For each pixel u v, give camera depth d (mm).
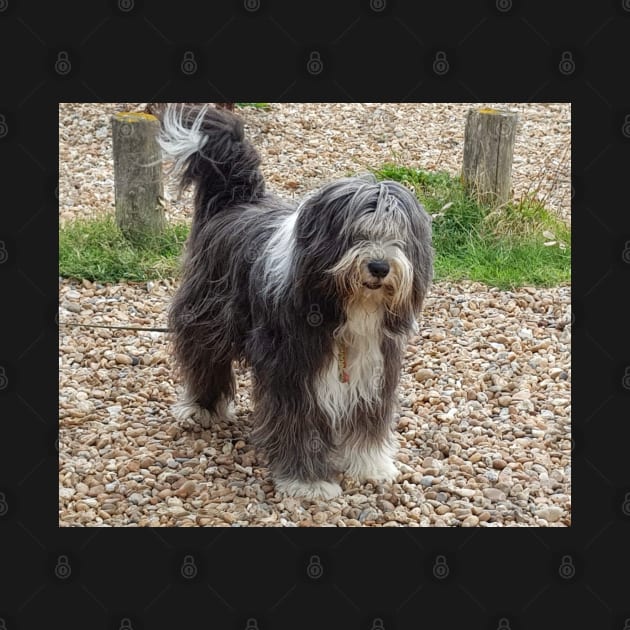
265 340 4848
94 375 6430
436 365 6648
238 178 5539
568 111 12336
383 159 10742
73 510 4926
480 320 7332
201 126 5500
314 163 10523
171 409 5984
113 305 7621
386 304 4410
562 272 8141
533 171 10523
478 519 4910
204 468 5348
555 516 4938
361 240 4230
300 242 4426
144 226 8539
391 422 5211
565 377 6473
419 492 5133
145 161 8367
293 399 4824
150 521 4805
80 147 10891
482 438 5660
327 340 4625
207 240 5445
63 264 8047
